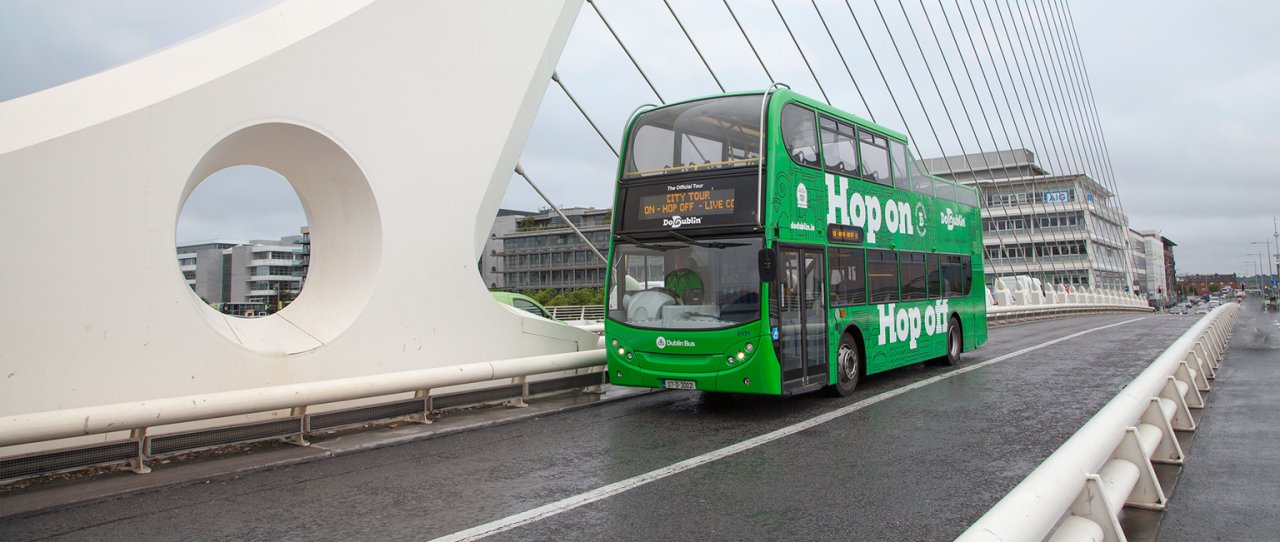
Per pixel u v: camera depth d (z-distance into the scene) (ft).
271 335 28.12
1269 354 51.24
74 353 21.93
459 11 33.09
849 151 35.91
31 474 19.12
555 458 22.53
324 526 16.24
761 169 29.19
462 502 17.94
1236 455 20.98
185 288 24.36
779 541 14.89
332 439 25.05
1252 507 16.21
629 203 32.19
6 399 20.77
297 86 27.20
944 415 28.78
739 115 30.40
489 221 35.24
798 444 23.94
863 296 35.76
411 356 30.76
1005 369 43.73
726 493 18.38
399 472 21.04
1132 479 13.35
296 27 28.14
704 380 29.25
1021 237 219.41
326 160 29.07
